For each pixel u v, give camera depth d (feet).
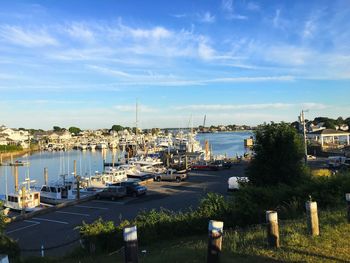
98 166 333.62
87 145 570.46
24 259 55.67
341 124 573.33
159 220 60.85
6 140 574.97
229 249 30.78
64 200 149.18
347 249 28.50
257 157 80.89
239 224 58.85
